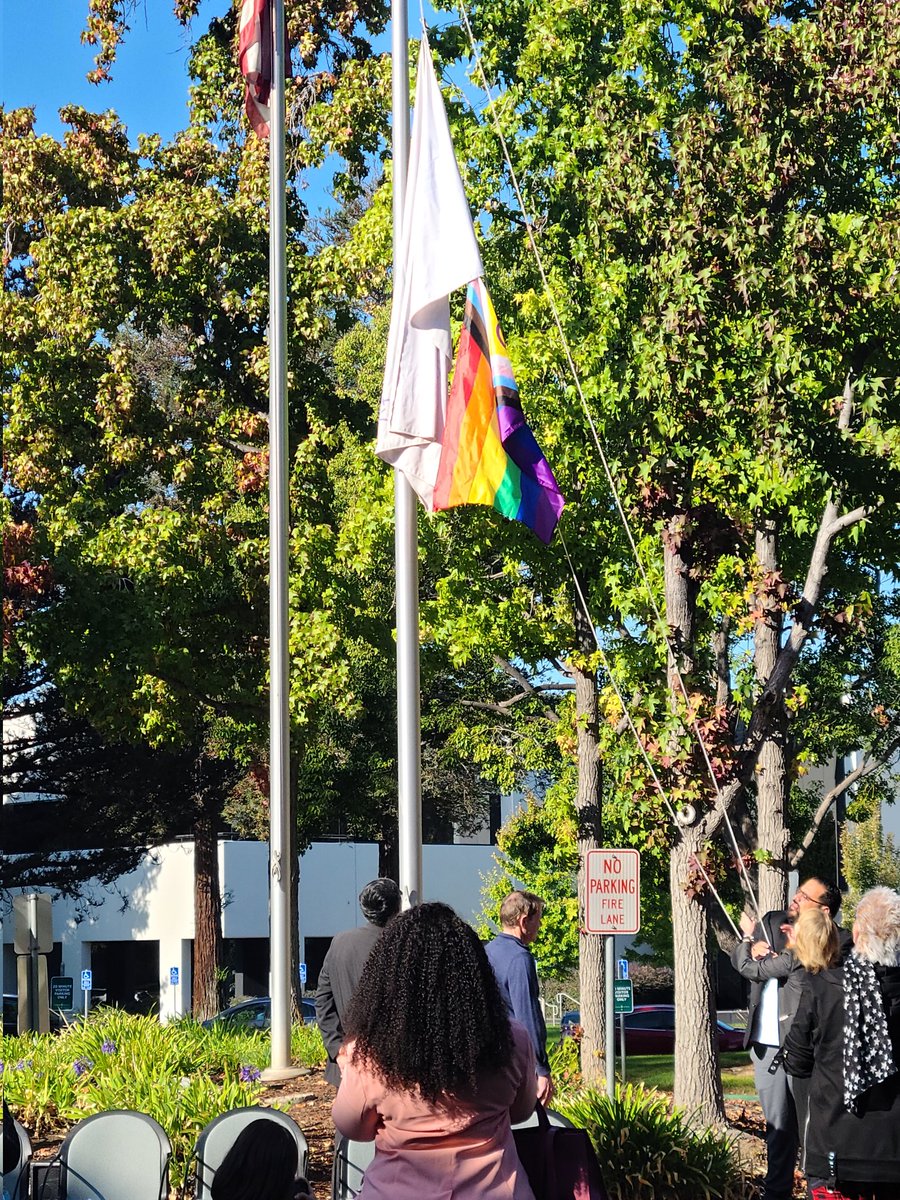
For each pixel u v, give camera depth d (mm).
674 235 15781
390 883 7625
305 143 23547
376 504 21578
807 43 15875
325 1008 7488
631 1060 34312
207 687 24781
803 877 37062
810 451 15352
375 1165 3732
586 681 21141
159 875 49656
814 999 6203
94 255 23906
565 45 18438
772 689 15633
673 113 17469
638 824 15672
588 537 18844
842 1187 6090
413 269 10516
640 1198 9375
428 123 10719
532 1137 4840
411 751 10172
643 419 16734
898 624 26625
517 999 7145
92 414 24531
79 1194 7027
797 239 15430
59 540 23812
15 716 34438
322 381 25688
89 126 24922
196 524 24219
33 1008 15766
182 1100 9875
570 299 18625
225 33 25156
